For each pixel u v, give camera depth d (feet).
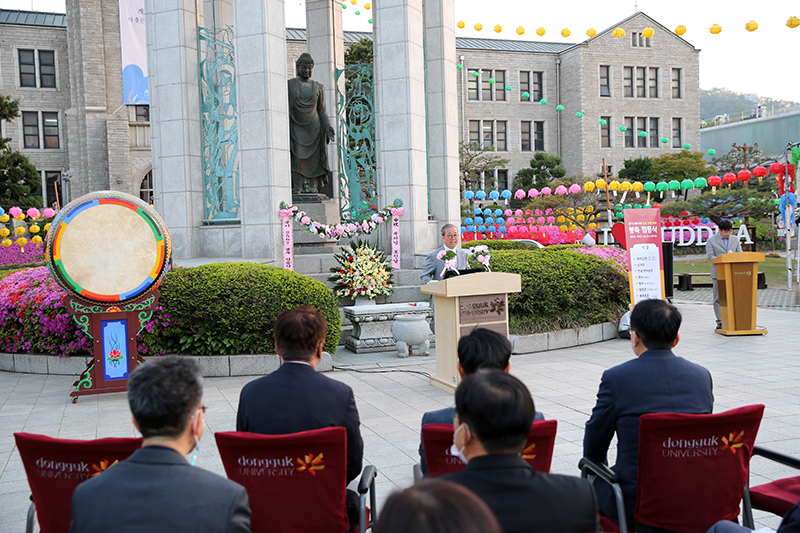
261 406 9.54
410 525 3.23
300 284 25.96
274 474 8.55
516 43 152.87
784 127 166.61
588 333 31.99
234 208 35.06
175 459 6.35
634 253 28.04
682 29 39.75
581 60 142.72
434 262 26.86
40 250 66.80
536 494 5.95
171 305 24.75
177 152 34.19
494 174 140.56
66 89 109.50
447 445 8.68
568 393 21.35
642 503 9.12
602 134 146.82
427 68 39.01
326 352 25.63
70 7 100.58
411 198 35.53
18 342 26.43
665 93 149.79
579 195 105.60
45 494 8.47
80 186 100.27
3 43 106.01
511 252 32.71
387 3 35.32
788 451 15.25
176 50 33.96
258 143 31.96
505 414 5.88
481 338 9.75
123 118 96.94
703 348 29.96
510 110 143.84
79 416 19.26
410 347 28.89
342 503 8.85
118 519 5.92
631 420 9.73
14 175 82.84
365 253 32.68
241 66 31.99
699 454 8.88
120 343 21.09
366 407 20.03
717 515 9.08
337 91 45.62
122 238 20.62
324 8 45.24
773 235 99.35
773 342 31.22
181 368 6.71
